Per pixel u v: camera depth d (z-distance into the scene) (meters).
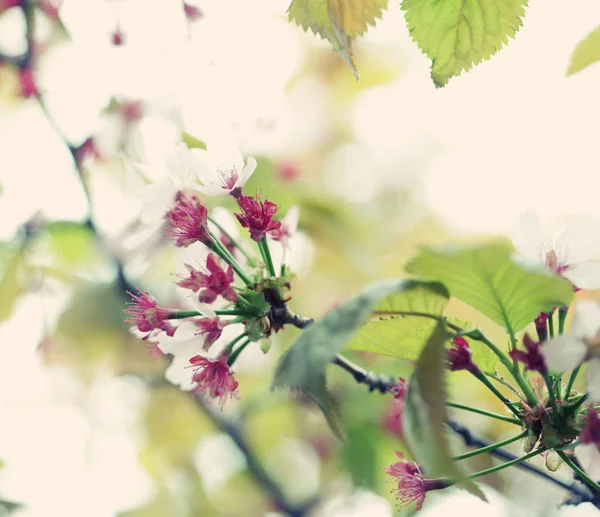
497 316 0.67
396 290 0.66
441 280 0.67
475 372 0.69
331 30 0.70
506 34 0.71
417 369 0.65
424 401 0.65
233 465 1.25
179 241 0.72
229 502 1.24
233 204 0.82
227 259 0.72
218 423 1.07
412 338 0.69
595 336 0.67
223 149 0.72
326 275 1.13
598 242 0.68
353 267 1.11
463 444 0.75
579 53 0.73
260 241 0.72
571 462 0.69
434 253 0.66
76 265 1.02
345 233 1.08
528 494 1.03
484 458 0.97
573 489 0.73
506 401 0.69
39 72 0.92
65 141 0.91
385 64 1.35
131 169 0.90
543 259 0.68
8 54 0.92
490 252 0.66
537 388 0.69
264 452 1.27
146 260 0.90
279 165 1.06
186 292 0.71
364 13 0.70
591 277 0.68
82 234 1.00
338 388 1.02
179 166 0.73
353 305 0.66
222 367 0.71
